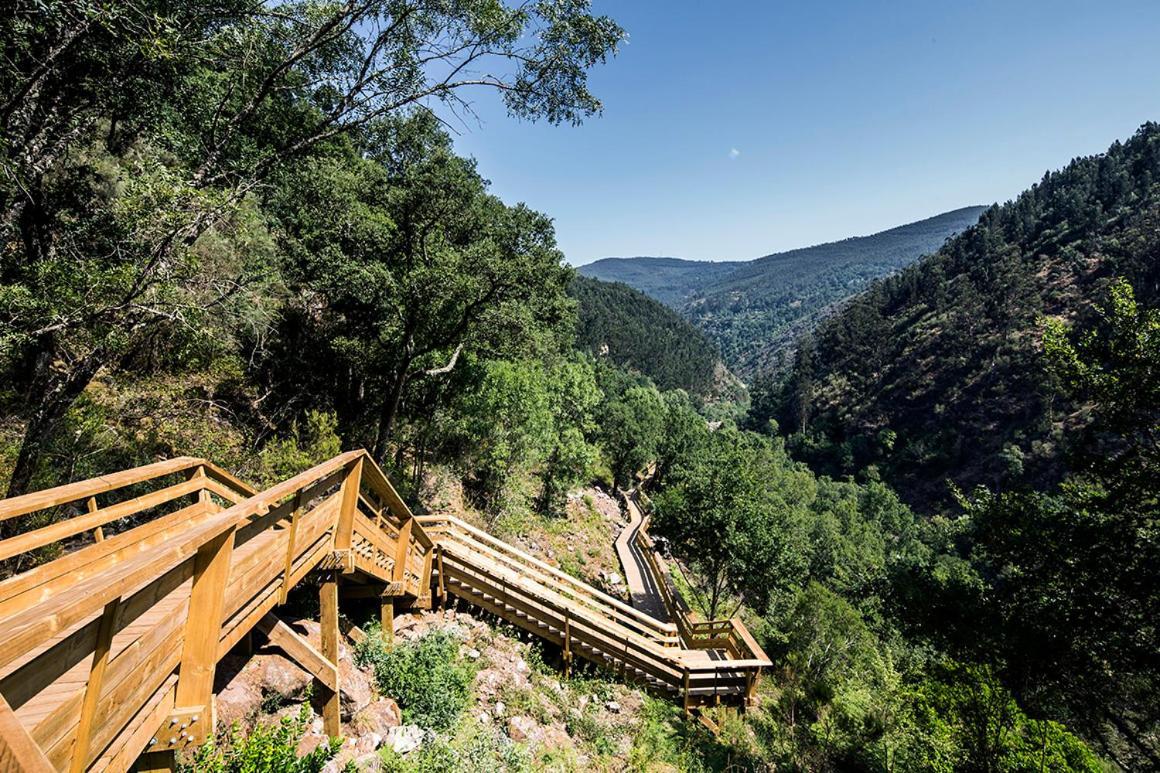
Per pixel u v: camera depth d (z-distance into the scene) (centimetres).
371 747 527
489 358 2058
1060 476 7225
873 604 1159
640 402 5519
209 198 595
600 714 878
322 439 1138
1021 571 866
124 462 829
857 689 1478
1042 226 12938
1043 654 782
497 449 1814
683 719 985
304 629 625
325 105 851
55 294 539
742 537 1541
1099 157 14538
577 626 1047
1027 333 9762
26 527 620
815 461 11488
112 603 228
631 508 3809
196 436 957
